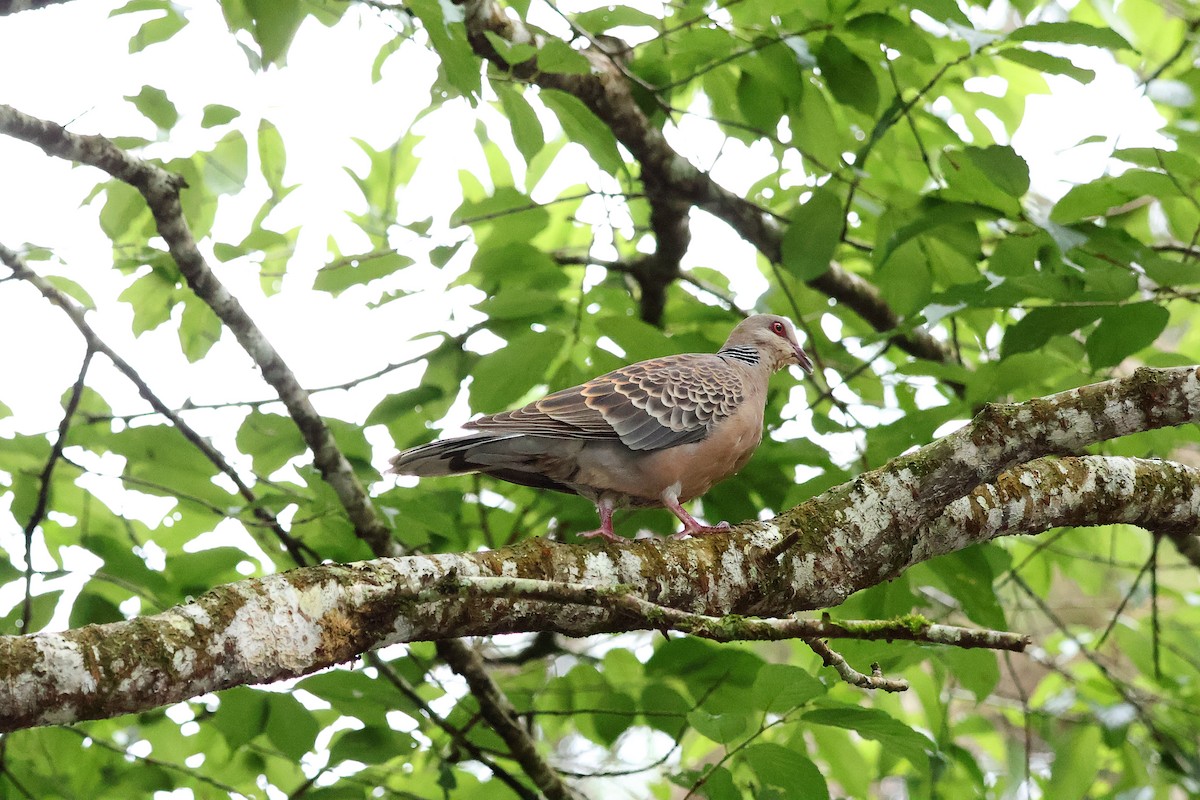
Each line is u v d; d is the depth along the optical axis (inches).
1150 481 339.9
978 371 387.2
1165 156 349.1
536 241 556.4
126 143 398.3
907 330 378.6
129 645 205.9
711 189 489.7
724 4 400.5
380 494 399.9
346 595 231.8
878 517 298.4
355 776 423.8
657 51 451.5
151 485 370.6
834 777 450.0
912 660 398.9
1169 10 503.2
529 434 335.9
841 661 225.6
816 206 410.0
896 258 435.5
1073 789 494.9
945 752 444.1
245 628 217.5
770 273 598.5
